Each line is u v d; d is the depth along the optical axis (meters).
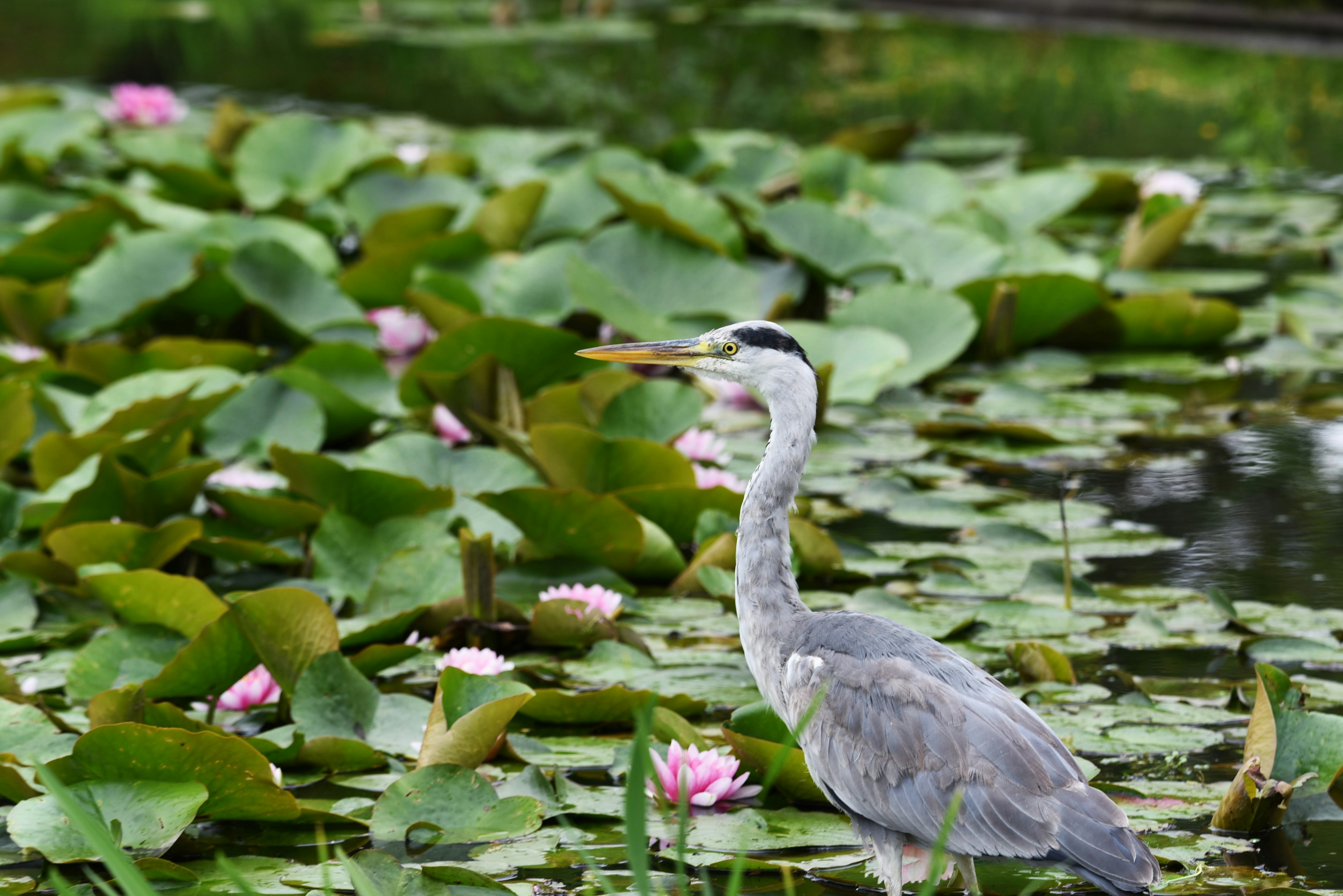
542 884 6.15
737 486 10.12
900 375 12.91
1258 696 6.90
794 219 14.66
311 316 13.35
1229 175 21.70
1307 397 13.05
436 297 12.61
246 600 7.10
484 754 6.80
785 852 6.44
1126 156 22.67
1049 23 34.31
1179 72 28.61
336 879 6.12
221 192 17.44
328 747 6.95
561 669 8.14
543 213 16.28
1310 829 6.57
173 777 6.36
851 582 9.32
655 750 7.16
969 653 8.28
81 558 8.80
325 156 17.47
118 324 13.02
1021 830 5.66
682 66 30.81
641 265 13.31
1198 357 14.25
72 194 17.47
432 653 8.46
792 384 6.95
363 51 32.53
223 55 31.83
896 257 14.45
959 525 10.19
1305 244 17.80
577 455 9.66
